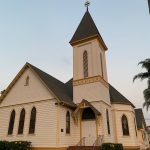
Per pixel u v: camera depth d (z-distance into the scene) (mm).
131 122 28109
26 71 25594
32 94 23844
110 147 19047
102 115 23297
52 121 20875
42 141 20672
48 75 28375
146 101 23734
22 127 23047
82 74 26625
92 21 30219
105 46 29875
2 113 25750
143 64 25141
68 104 22219
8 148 19641
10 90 26328
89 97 24656
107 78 28734
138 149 27422
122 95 31625
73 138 22688
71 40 29422
